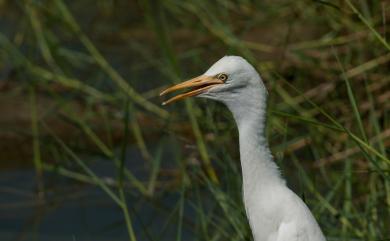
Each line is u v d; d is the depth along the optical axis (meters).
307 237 7.82
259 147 7.91
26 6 15.07
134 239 9.16
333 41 13.45
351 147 11.92
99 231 11.89
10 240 11.71
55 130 14.08
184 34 16.05
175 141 12.16
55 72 14.41
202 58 14.94
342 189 11.23
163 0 15.24
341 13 13.47
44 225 12.10
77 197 12.80
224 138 12.02
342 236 9.41
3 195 12.85
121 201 9.65
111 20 17.45
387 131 11.72
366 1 13.63
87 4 18.14
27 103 14.64
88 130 12.77
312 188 10.25
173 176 12.89
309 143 11.84
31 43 14.84
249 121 7.89
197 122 11.94
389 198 9.73
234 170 10.40
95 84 14.73
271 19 15.34
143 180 12.94
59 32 16.69
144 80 15.09
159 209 12.08
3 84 15.07
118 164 12.31
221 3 15.69
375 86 12.90
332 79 13.59
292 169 12.26
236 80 7.83
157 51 16.02
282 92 12.89
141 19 17.38
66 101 14.20
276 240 7.97
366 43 13.34
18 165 13.61
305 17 14.55
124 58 15.94
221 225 10.63
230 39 13.27
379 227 9.81
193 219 11.82
